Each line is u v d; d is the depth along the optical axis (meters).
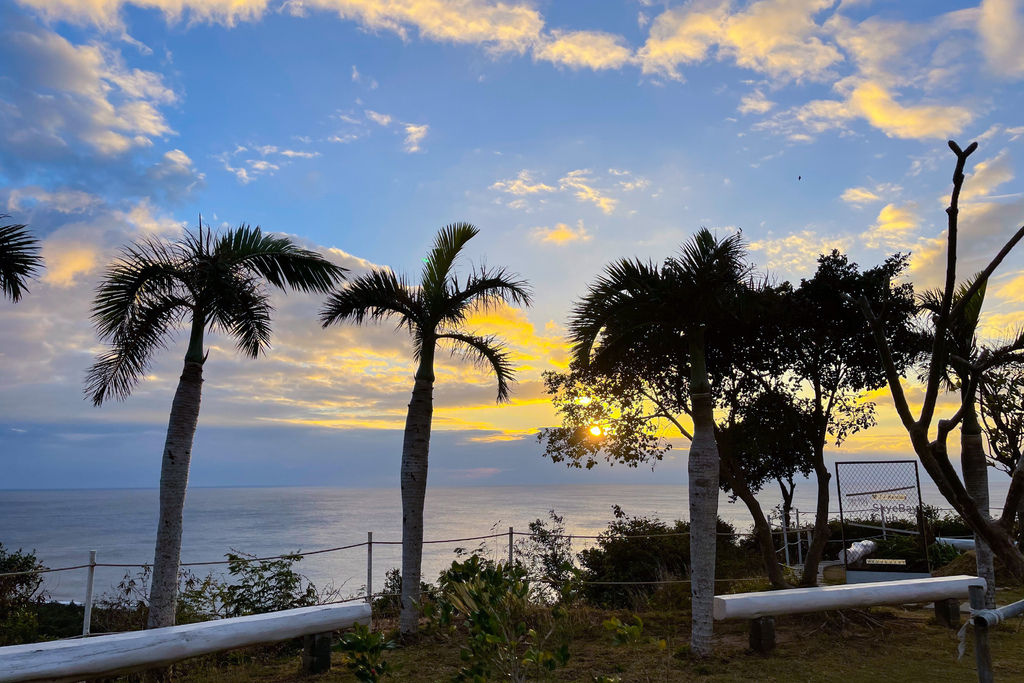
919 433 1.94
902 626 9.12
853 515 13.50
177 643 6.27
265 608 9.70
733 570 13.41
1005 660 7.41
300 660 8.12
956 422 2.00
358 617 7.82
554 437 11.91
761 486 11.93
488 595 4.85
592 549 13.58
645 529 14.12
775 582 9.88
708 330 10.07
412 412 9.52
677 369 10.54
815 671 7.18
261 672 7.64
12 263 8.54
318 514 131.88
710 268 8.09
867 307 2.05
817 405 10.29
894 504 11.43
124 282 8.17
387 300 9.55
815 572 10.02
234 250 8.90
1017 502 1.93
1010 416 8.53
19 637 9.67
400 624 9.05
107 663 5.76
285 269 9.20
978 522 1.89
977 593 4.55
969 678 6.82
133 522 109.44
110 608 9.98
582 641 8.77
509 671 4.98
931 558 14.63
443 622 5.13
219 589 9.91
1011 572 1.82
